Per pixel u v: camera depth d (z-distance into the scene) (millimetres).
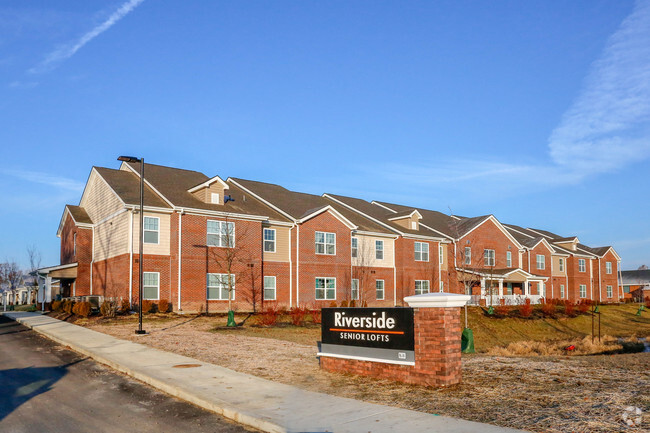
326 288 37500
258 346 18031
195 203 31547
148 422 8969
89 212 36438
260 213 34250
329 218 38250
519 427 7766
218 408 9539
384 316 11672
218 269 31469
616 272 68625
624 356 16984
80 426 8742
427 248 45344
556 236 69438
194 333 21812
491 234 50906
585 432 7449
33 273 39188
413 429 7828
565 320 40812
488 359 15156
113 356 15266
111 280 31062
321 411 9070
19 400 10586
